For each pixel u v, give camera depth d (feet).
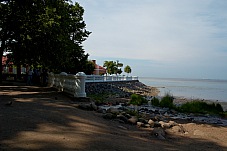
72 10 109.81
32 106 33.17
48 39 70.44
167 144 24.75
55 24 70.44
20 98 41.73
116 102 68.54
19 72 122.31
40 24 68.33
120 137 23.88
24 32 70.54
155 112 54.03
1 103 34.37
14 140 18.69
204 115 55.57
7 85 78.74
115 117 34.65
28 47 72.74
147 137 26.91
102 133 24.30
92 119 30.48
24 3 68.95
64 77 55.31
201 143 27.04
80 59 128.16
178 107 63.57
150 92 168.96
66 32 80.69
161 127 33.63
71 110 33.04
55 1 75.46
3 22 74.18
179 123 40.52
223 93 184.44
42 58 75.92
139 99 72.64
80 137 21.12
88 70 140.26
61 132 22.16
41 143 18.51
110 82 149.89
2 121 23.50
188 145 25.66
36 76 94.68
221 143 27.58
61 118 27.71
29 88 68.03
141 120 34.83
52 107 33.78
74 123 26.61
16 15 72.02
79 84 45.11
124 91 141.18
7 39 77.56
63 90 56.03
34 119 25.54
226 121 48.11
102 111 37.63
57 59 75.46
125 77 193.26
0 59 79.71
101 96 93.40
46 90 62.59
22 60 80.07
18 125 22.82
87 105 38.04
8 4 72.95
